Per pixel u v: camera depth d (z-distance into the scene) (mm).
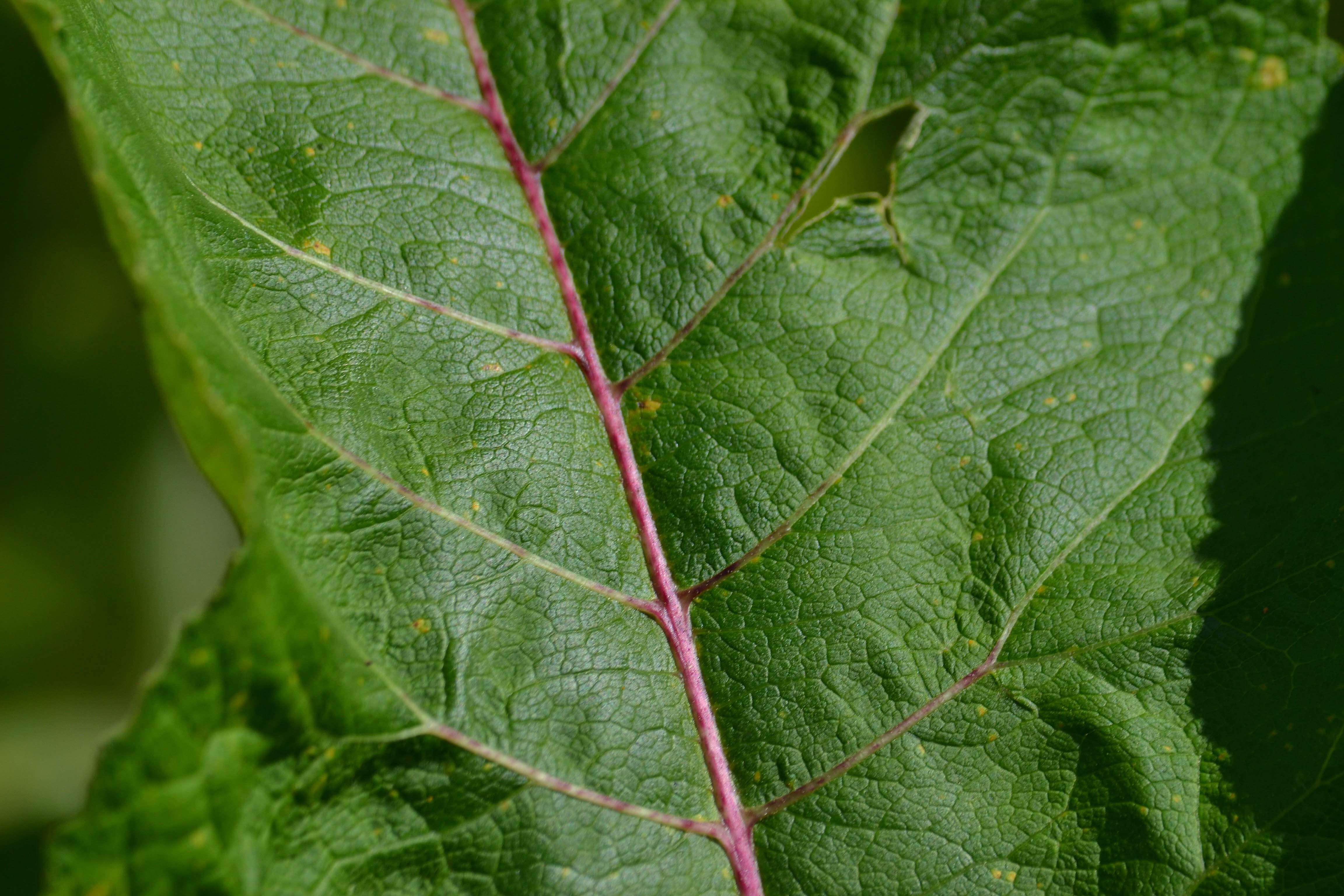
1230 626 408
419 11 420
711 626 409
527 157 419
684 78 421
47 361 492
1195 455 414
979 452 413
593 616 406
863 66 421
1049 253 419
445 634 398
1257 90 422
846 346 416
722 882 403
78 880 369
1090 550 411
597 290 416
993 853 404
